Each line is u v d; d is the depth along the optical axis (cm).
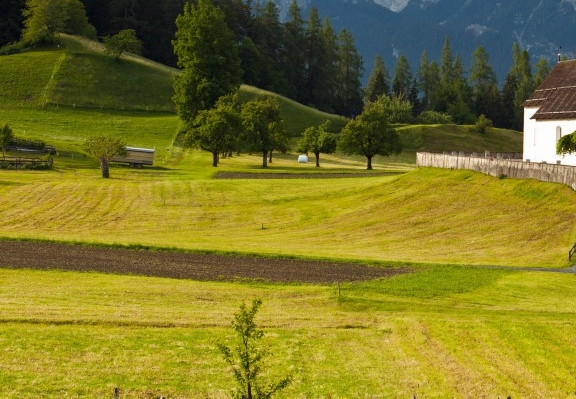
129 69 18600
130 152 12081
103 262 5369
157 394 2931
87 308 3978
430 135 18075
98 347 3400
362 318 3988
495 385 3053
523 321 3925
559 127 8681
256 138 13138
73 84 17288
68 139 13700
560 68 9731
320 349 3491
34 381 2991
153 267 5259
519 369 3238
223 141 12669
